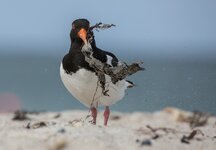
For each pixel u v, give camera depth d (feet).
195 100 45.80
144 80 45.73
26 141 31.32
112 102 41.50
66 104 104.17
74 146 30.81
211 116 57.98
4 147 30.01
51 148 30.17
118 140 32.73
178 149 32.24
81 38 38.86
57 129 34.68
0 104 85.56
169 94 44.62
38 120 50.55
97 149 30.50
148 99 44.09
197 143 34.19
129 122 53.31
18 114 51.44
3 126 41.70
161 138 34.60
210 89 52.03
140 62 37.04
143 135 34.86
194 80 47.55
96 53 38.78
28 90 136.77
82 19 40.11
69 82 39.63
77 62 38.17
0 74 213.05
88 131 34.32
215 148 33.35
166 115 59.82
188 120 54.13
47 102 106.73
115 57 40.91
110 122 51.85
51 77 204.23
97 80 38.32
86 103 41.57
